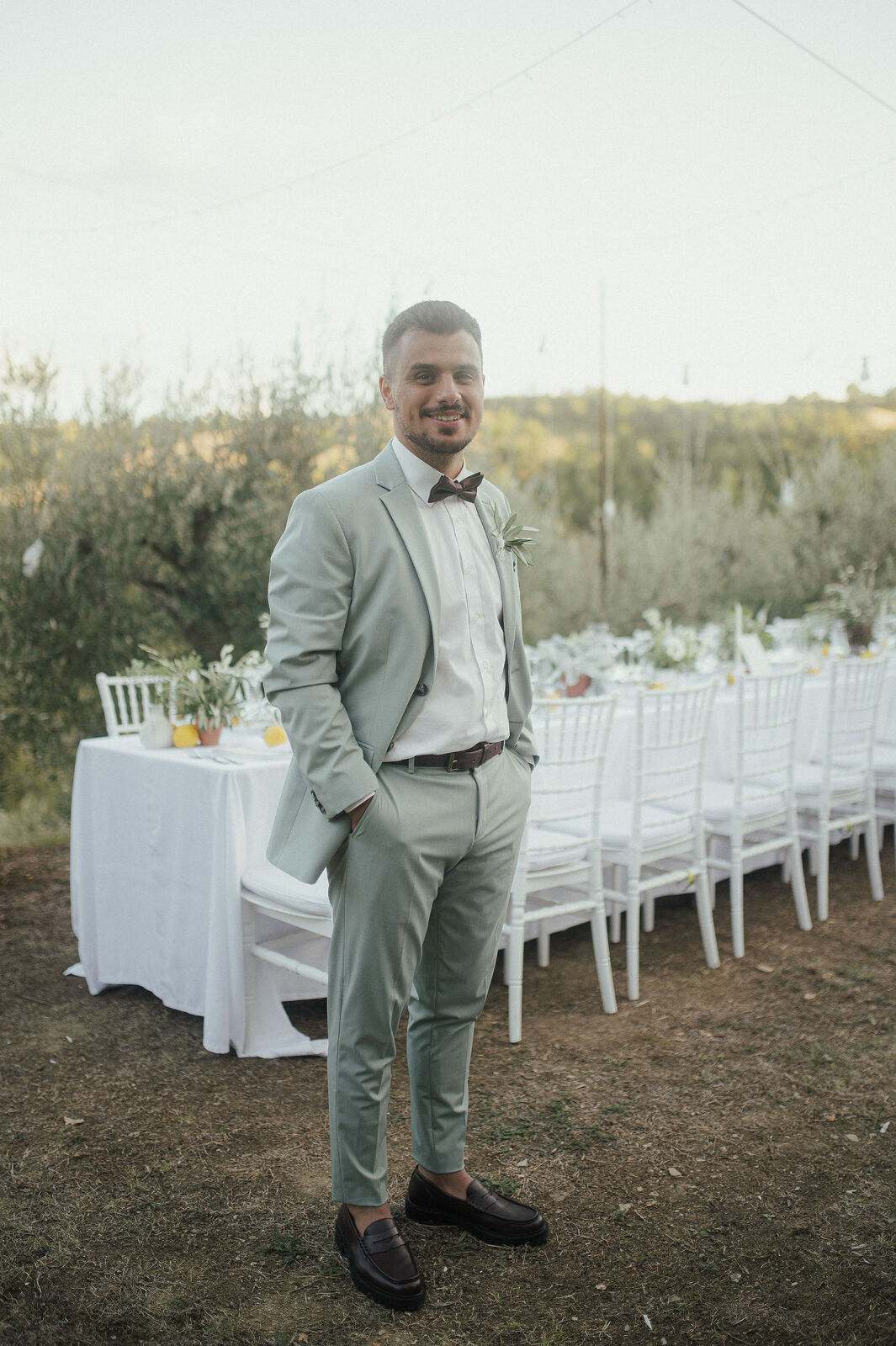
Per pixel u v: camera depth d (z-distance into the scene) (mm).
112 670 5430
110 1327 1704
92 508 5316
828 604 5625
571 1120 2420
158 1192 2123
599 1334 1679
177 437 5684
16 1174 2199
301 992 3051
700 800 3402
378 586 1672
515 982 2865
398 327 1707
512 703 1924
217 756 3008
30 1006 3184
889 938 3711
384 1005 1736
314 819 1710
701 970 3432
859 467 9719
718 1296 1772
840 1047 2812
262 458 5902
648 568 9617
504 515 1888
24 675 5156
